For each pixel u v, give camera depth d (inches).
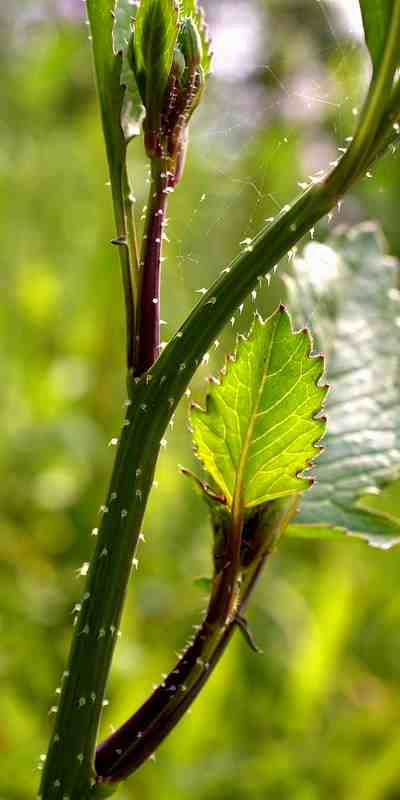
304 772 17.4
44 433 24.5
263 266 7.2
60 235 32.5
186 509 24.9
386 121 6.9
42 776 7.4
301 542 25.2
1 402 26.3
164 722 7.5
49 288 28.2
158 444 7.3
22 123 33.8
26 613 21.1
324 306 10.6
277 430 7.4
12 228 31.8
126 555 7.3
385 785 17.2
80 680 7.3
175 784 16.2
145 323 7.4
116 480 7.3
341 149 7.7
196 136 25.7
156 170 7.4
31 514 24.5
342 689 20.7
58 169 33.0
